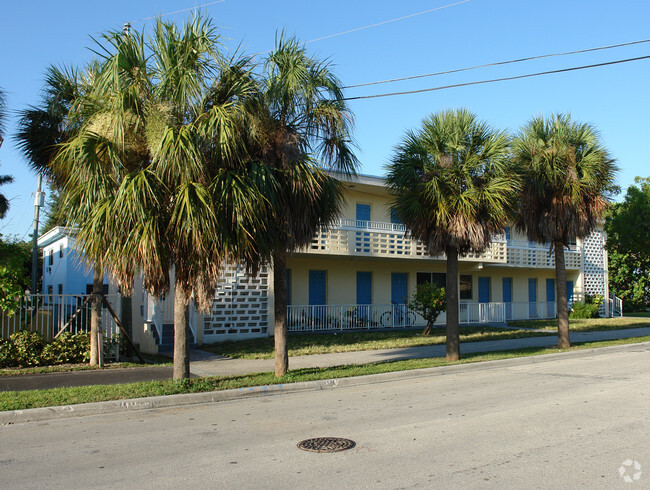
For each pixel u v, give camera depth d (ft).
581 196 48.73
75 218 28.37
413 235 43.78
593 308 96.68
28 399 27.07
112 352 42.45
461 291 87.30
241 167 29.63
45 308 42.19
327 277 72.79
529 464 17.69
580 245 102.27
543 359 46.65
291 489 15.58
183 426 23.70
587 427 22.58
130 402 27.43
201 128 27.58
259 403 29.07
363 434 21.84
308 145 34.01
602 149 48.52
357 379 35.24
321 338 59.67
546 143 49.16
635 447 19.58
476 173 41.34
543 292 101.14
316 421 24.40
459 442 20.44
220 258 27.63
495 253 81.41
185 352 31.19
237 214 27.35
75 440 21.42
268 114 31.50
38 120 35.53
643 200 89.40
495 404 27.68
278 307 35.70
